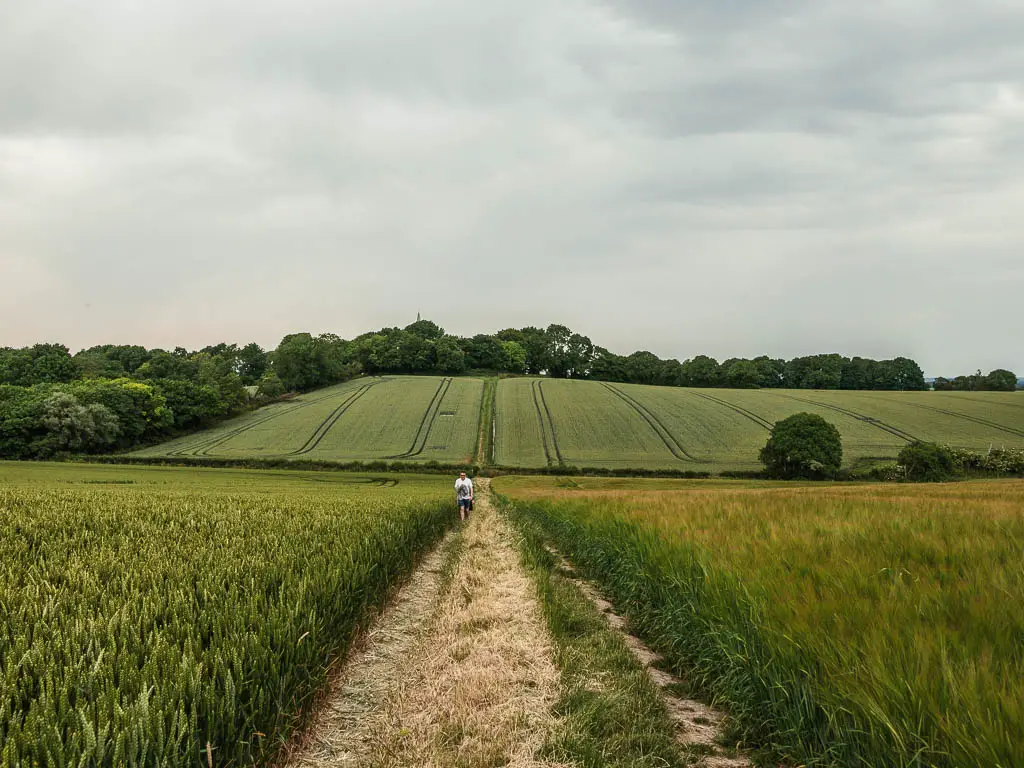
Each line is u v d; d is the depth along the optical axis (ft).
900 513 32.07
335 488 129.80
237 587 17.51
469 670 18.56
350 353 410.52
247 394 329.52
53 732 9.12
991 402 312.71
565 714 15.48
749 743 14.35
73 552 23.73
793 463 208.44
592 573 35.14
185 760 9.90
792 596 16.01
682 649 19.84
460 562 40.22
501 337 522.06
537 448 246.88
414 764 13.19
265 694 12.75
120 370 354.54
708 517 33.88
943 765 9.70
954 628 12.84
